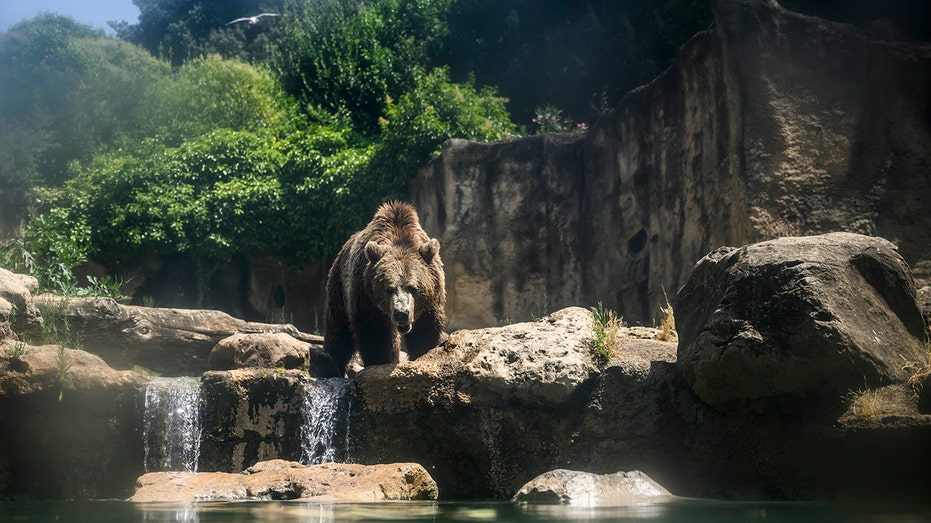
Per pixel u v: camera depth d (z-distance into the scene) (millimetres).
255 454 7934
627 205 13992
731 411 6926
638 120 13781
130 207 18156
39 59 22375
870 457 5930
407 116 18016
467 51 23922
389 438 7895
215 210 18562
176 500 6145
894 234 10812
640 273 13664
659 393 7477
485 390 7664
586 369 7621
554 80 23219
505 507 5438
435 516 4699
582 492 6000
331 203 18484
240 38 34312
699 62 12148
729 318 6707
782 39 11195
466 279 15820
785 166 11000
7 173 20531
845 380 6371
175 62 34031
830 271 6543
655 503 5707
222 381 7949
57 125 21625
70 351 7727
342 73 22141
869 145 11055
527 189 15562
